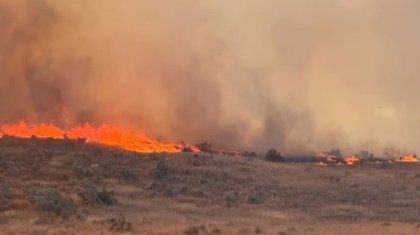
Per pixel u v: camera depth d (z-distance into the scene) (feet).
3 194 131.03
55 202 122.72
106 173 170.91
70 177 162.91
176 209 140.36
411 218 143.33
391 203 163.43
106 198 138.92
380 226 122.52
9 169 164.25
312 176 195.93
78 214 121.29
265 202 157.07
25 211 120.26
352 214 147.13
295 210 150.20
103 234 98.17
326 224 130.41
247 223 127.13
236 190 166.40
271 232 107.24
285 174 196.03
